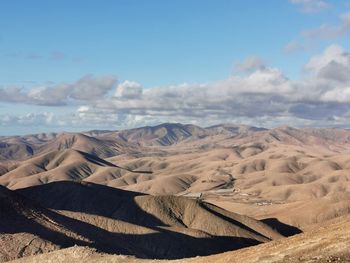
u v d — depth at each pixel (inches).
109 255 3233.3
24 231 5039.4
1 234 4793.3
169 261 2755.9
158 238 6924.2
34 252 4616.1
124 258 3075.8
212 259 2361.0
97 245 5329.7
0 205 5452.8
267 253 1984.5
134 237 6855.3
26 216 5551.2
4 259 4384.8
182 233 7500.0
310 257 1657.2
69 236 5315.0
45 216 5831.7
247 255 2118.6
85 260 3184.1
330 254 1619.1
